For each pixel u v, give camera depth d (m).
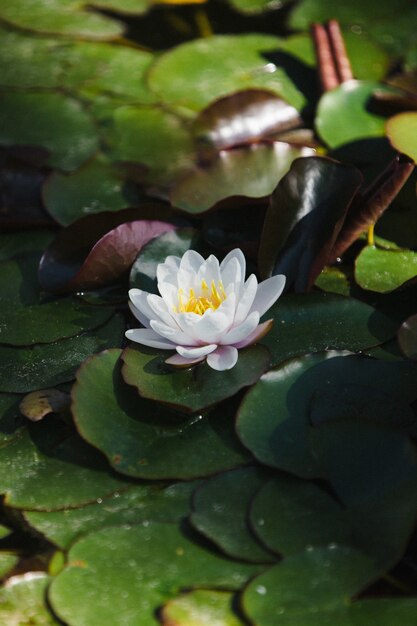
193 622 1.37
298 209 1.58
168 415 1.48
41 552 1.42
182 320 1.48
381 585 1.39
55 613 1.38
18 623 1.38
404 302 1.57
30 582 1.41
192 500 1.44
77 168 1.74
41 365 1.54
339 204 1.58
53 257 1.61
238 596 1.39
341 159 1.71
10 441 1.49
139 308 1.52
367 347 1.52
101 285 1.60
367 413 1.47
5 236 1.68
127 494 1.45
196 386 1.48
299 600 1.38
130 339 1.54
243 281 1.53
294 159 1.62
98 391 1.49
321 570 1.39
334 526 1.41
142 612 1.38
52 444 1.49
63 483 1.46
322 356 1.50
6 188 1.72
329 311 1.55
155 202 1.70
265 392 1.48
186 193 1.65
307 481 1.44
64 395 1.51
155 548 1.42
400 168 1.57
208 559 1.41
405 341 1.51
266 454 1.45
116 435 1.47
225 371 1.49
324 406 1.47
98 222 1.60
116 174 1.73
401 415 1.47
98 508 1.44
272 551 1.40
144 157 1.75
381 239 1.62
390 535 1.40
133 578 1.40
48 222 1.68
